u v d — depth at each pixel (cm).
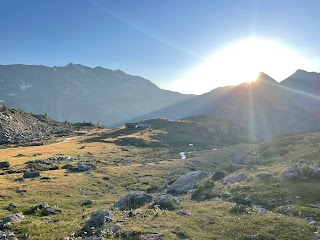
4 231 3319
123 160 11925
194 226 2698
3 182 6825
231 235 2475
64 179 7362
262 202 3700
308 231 2539
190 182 5872
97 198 5906
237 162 7094
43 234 3072
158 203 3719
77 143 17100
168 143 17975
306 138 9056
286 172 4538
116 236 2450
